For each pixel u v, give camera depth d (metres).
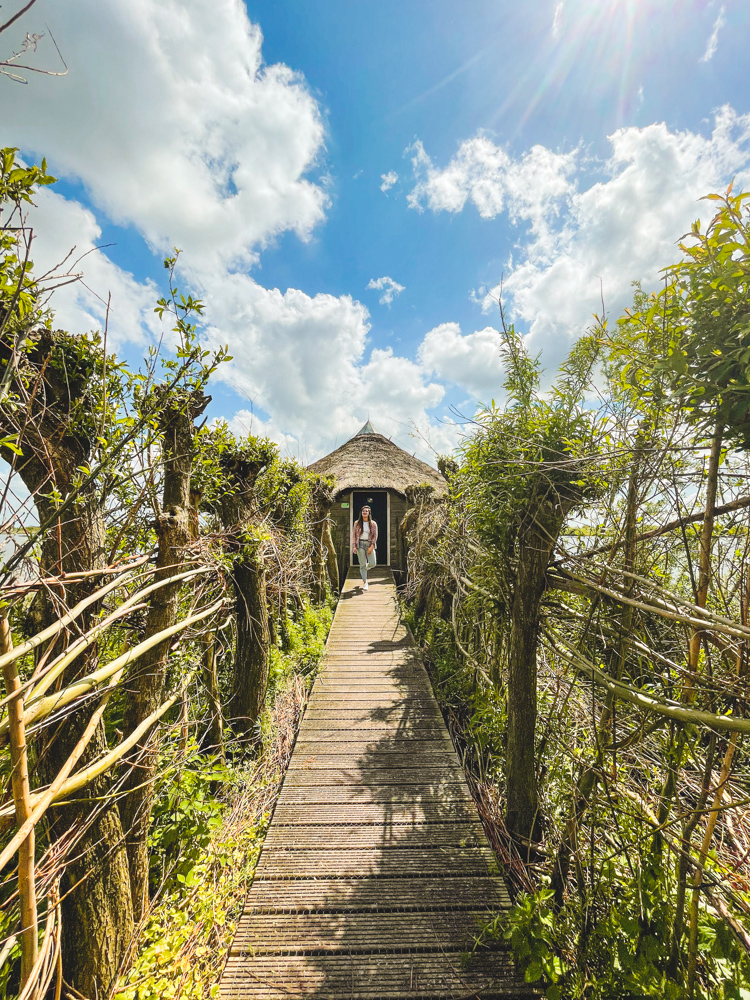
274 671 4.02
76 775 1.30
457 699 4.26
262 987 1.86
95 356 1.56
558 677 2.37
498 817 2.72
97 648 1.57
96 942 1.52
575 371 2.28
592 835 1.87
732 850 1.62
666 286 1.30
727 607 1.50
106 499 1.64
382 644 5.86
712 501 1.39
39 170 1.01
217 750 2.79
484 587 3.10
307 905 2.19
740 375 1.18
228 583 3.11
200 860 2.16
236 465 3.16
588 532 2.21
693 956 1.45
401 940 2.03
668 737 1.67
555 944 1.83
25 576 1.25
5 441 1.18
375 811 2.82
